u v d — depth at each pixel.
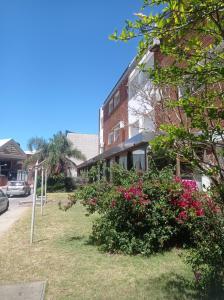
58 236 10.29
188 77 3.15
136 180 8.77
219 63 3.13
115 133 27.84
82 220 13.77
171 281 5.91
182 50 3.27
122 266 6.94
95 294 5.43
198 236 5.48
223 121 3.37
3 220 15.27
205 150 3.80
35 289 5.68
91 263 7.20
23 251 8.41
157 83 3.39
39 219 14.39
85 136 62.06
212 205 4.95
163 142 3.30
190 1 2.72
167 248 8.23
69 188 37.84
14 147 60.78
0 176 52.50
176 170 8.66
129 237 8.12
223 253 4.75
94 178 10.16
